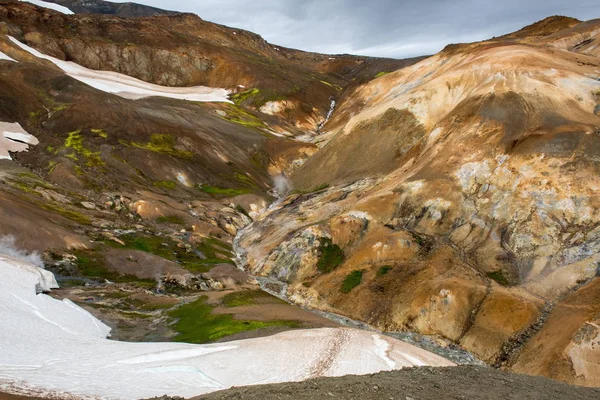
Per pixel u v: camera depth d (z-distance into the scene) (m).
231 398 16.98
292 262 61.25
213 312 44.25
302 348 29.30
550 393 21.47
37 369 21.58
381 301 52.22
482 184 62.19
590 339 39.53
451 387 20.23
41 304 36.41
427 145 74.50
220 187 87.00
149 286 51.88
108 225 64.44
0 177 65.38
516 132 65.25
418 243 58.22
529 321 45.25
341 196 76.12
